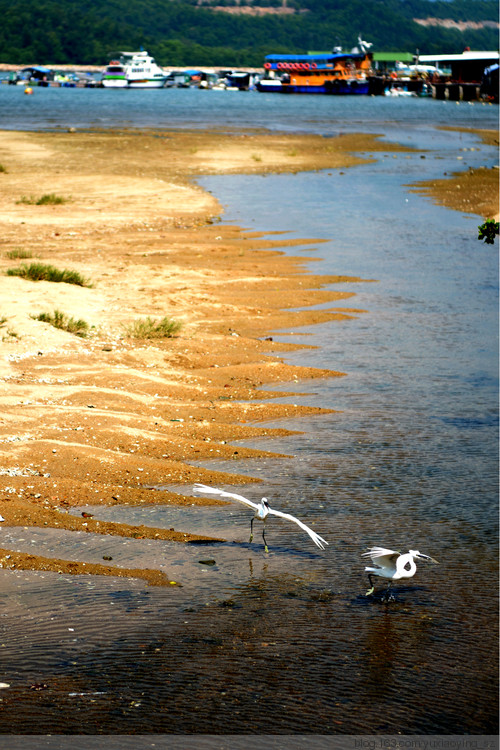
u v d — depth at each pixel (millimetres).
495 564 9641
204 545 9953
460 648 8039
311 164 52719
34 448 12109
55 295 20812
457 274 25594
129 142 61656
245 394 15438
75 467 11703
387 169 51000
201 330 19281
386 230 32062
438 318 20922
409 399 15398
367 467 12383
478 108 129375
